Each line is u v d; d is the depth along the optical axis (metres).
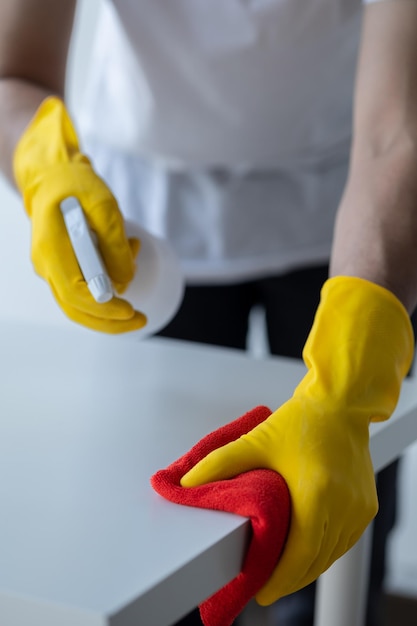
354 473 1.09
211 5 1.62
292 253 1.83
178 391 1.32
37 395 1.30
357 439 1.12
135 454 1.15
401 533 2.59
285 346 1.92
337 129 1.81
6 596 0.93
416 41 1.30
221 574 1.01
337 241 1.27
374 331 1.18
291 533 1.04
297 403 1.12
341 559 1.42
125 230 1.33
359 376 1.15
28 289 2.62
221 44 1.65
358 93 1.33
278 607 2.11
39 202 1.35
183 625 1.79
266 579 1.04
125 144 1.81
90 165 1.39
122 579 0.94
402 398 1.31
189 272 1.83
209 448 1.11
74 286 1.27
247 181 1.81
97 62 1.86
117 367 1.40
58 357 1.43
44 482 1.09
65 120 1.44
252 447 1.08
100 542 0.99
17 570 0.95
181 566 0.96
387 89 1.30
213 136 1.75
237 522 1.03
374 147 1.29
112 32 1.78
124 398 1.29
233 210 1.81
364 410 1.13
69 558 0.97
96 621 0.90
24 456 1.14
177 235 1.83
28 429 1.20
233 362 1.42
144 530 1.01
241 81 1.69
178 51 1.67
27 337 1.51
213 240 1.82
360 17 1.66
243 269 1.82
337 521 1.05
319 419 1.11
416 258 1.23
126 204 1.85
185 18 1.64
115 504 1.05
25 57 1.55
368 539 1.44
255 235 1.83
